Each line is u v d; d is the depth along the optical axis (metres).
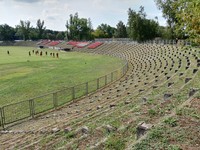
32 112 17.08
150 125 8.20
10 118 17.12
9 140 12.52
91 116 12.98
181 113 8.91
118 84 25.41
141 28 74.06
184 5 9.46
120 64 48.12
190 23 9.09
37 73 38.38
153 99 12.38
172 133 7.43
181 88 13.24
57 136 10.52
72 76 34.69
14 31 169.88
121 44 81.00
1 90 26.48
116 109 12.88
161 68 28.14
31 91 25.72
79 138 9.01
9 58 65.50
